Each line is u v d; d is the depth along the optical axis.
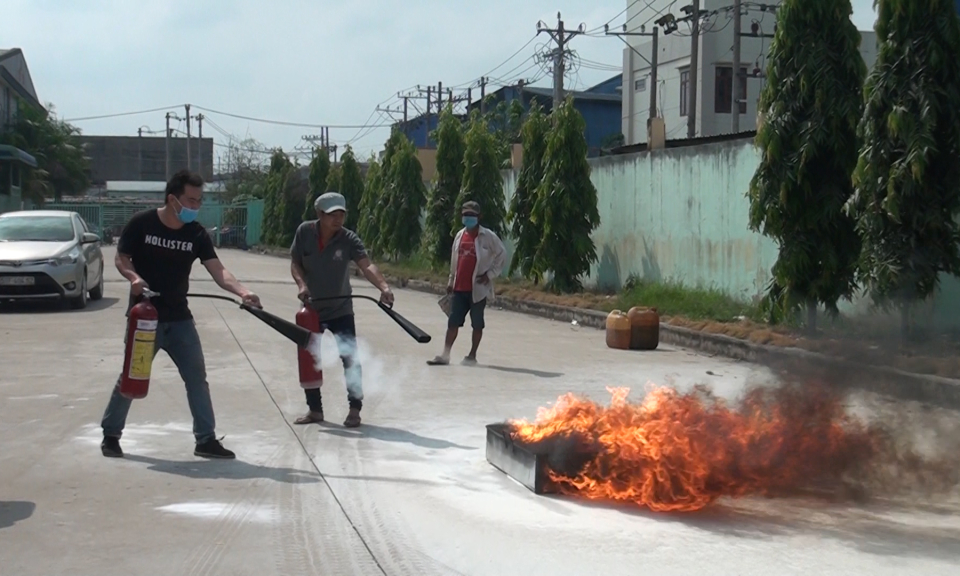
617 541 5.61
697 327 14.57
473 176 25.50
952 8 11.31
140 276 7.12
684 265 18.44
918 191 11.39
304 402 9.54
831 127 13.14
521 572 5.11
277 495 6.38
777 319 13.78
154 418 8.56
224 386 10.31
